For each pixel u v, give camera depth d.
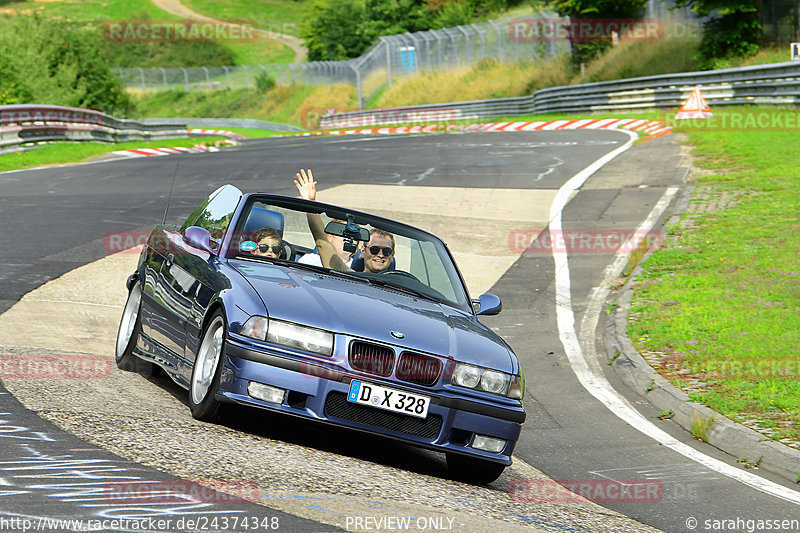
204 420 16.84
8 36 151.25
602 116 117.56
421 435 16.42
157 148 99.56
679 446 21.72
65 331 26.00
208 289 17.98
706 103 93.94
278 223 20.23
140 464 13.34
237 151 93.06
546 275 40.91
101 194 57.56
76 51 163.00
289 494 12.88
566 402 25.25
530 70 192.25
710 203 52.12
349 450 17.27
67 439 14.27
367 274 19.95
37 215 48.16
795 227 44.59
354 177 66.88
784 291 34.34
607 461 20.23
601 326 33.69
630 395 26.28
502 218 52.00
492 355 17.36
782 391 24.38
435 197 57.97
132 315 22.41
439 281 20.59
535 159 73.88
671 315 32.72
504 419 16.92
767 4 123.44
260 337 16.00
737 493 18.25
